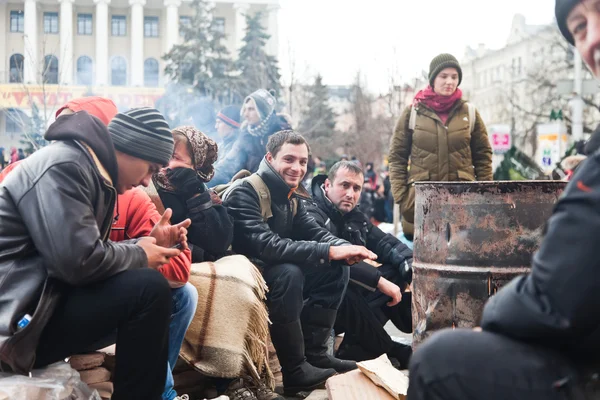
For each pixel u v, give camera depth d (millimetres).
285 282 4297
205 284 3910
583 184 1776
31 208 2869
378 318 5094
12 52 78000
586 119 36625
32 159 2979
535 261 1815
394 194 6809
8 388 2742
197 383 4219
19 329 2811
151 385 3080
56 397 2836
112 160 3094
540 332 1790
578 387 1784
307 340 4562
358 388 3652
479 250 3604
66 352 2988
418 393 1917
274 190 4598
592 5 2021
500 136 17188
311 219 4785
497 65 69438
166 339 3090
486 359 1841
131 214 3736
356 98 41531
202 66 50719
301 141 4586
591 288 1703
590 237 1713
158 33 84625
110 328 2996
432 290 3730
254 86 49438
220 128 7445
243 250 4504
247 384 4086
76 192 2906
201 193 4223
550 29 42156
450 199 3666
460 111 6637
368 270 4914
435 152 6598
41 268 2916
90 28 82375
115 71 83562
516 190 3561
